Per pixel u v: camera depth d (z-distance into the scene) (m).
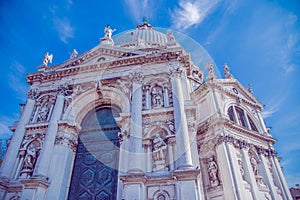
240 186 21.16
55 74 22.17
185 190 12.88
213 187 23.02
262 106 33.78
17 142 18.39
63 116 18.95
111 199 15.26
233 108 28.69
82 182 16.58
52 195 14.83
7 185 15.91
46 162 15.98
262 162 26.05
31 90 21.95
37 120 20.05
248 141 26.56
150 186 13.91
